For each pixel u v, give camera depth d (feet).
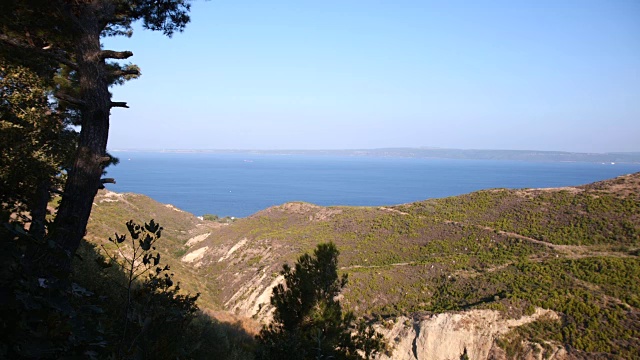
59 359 11.77
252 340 53.98
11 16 30.91
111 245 75.66
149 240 17.49
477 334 99.35
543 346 92.94
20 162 33.81
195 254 224.33
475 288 120.16
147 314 19.65
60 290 12.57
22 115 35.40
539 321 100.07
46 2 29.27
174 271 140.05
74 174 27.68
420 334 102.01
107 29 43.60
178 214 292.40
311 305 40.24
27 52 32.48
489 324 100.58
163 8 36.99
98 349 14.78
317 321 39.29
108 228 110.52
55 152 40.98
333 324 39.81
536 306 103.24
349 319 42.42
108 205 210.38
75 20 29.45
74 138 45.96
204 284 167.43
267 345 33.27
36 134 37.45
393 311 121.60
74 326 12.42
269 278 155.43
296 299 40.98
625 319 94.79
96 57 29.40
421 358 100.12
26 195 35.63
